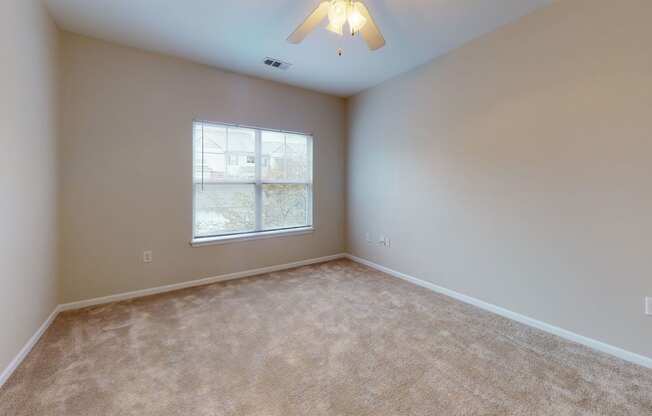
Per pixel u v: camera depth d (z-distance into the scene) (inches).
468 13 89.5
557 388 64.0
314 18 72.2
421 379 67.1
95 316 97.5
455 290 115.7
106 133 107.0
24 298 74.4
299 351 78.2
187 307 105.4
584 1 78.7
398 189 140.2
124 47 109.6
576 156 81.6
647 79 69.7
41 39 84.4
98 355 75.2
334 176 172.1
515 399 60.7
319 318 97.7
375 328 91.0
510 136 96.1
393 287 127.6
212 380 66.2
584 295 81.4
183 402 59.4
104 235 108.0
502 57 97.1
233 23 95.5
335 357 75.5
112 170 108.6
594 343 79.6
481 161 105.0
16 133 70.2
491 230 102.7
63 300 101.4
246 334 86.8
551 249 87.6
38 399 59.6
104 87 106.2
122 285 111.9
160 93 117.0
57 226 97.7
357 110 164.7
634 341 73.3
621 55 73.2
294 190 160.1
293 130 154.0
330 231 172.4
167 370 69.5
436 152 121.1
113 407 57.8
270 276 142.3
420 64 125.8
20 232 72.5
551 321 88.2
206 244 130.3
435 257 123.3
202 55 118.0
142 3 85.2
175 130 120.8
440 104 118.7
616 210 75.1
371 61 123.0
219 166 135.3
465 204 110.8
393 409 57.9
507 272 98.7
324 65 127.3
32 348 77.9
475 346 81.0
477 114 105.5
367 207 160.2
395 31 99.5
